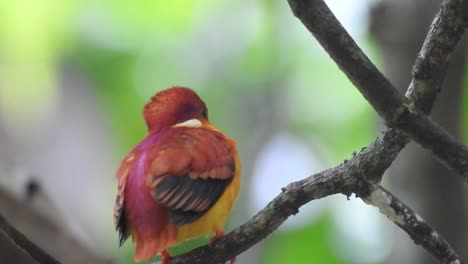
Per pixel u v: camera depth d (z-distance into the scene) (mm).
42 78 15867
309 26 5562
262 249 12703
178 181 6996
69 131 16422
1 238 7332
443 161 5867
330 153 15445
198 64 16016
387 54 10031
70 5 15625
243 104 15070
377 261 13734
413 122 5777
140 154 7293
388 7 10039
